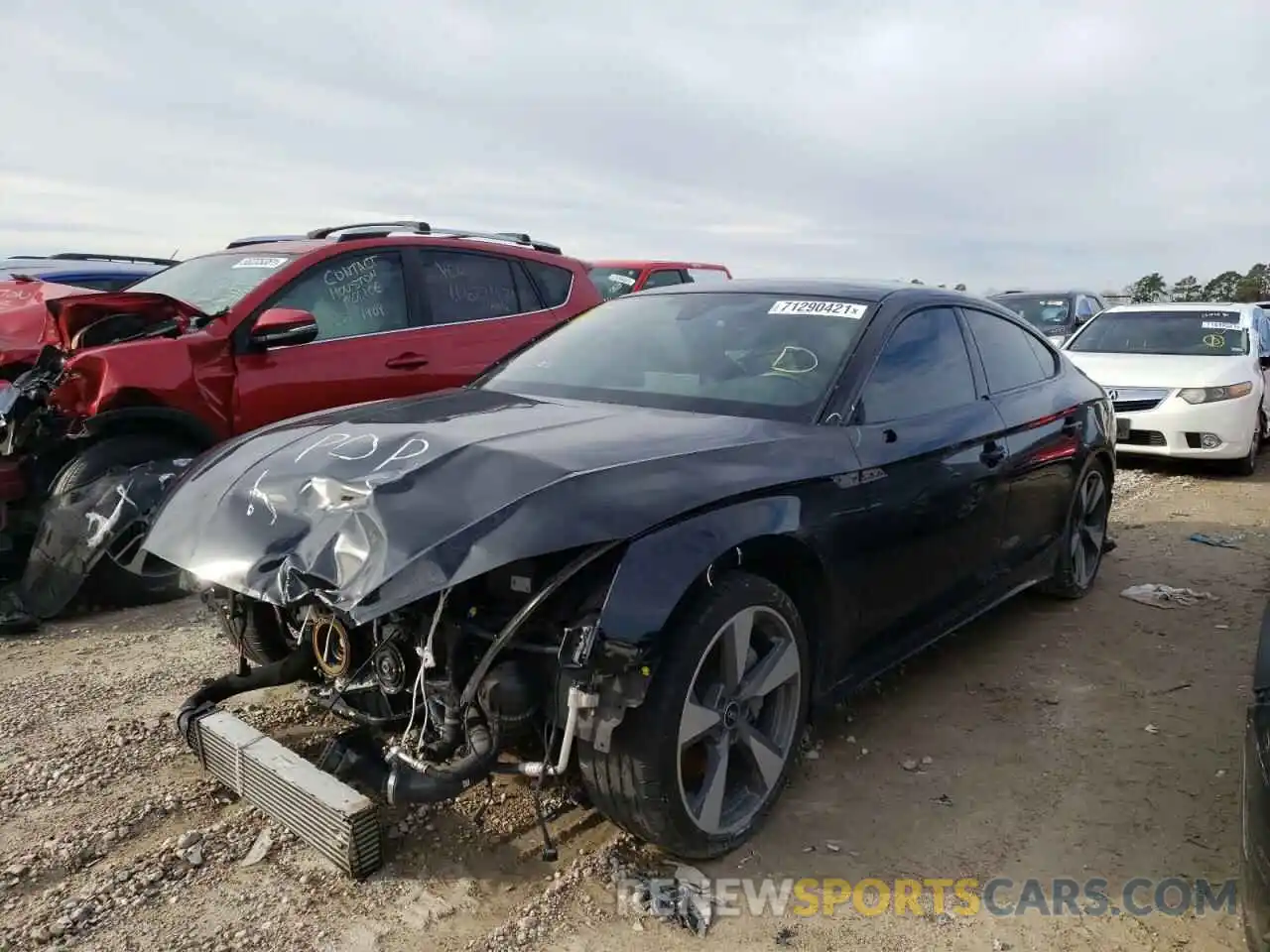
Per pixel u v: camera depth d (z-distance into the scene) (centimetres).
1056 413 475
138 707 380
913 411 370
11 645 449
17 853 280
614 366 382
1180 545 660
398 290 613
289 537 262
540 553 239
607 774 259
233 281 579
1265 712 226
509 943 248
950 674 433
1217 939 260
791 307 392
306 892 266
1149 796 331
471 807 307
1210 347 981
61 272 923
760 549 285
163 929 250
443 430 298
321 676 305
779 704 307
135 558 457
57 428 488
